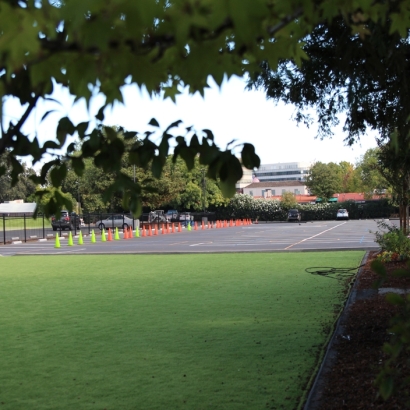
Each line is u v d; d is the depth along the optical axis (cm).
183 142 285
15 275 1530
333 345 661
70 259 1988
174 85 288
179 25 158
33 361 648
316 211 6844
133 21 157
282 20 214
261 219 6756
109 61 198
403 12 262
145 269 1591
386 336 680
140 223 5075
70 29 167
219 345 697
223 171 261
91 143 282
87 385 557
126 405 498
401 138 615
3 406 503
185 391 530
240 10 151
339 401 474
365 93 727
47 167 296
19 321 884
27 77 254
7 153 303
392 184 1466
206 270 1518
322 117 873
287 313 887
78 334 780
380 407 447
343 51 603
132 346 705
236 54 239
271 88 824
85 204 5000
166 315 898
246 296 1062
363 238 2755
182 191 6197
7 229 4728
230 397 510
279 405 484
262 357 638
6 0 172
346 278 1273
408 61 650
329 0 231
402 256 1395
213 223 5525
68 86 262
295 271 1434
